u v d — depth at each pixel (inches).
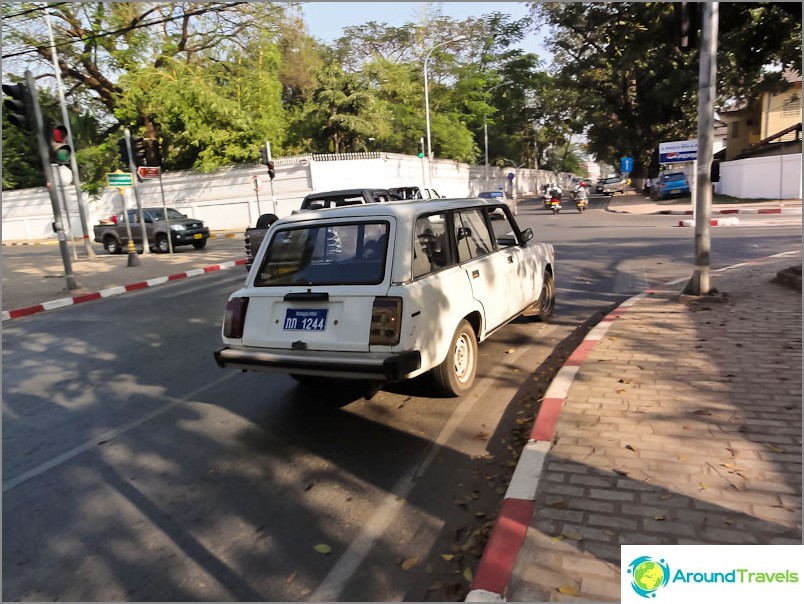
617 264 462.9
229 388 228.7
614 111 1750.7
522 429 173.2
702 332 235.6
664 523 114.6
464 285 196.1
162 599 110.3
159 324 359.3
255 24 1203.9
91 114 1390.3
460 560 116.5
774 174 1071.6
